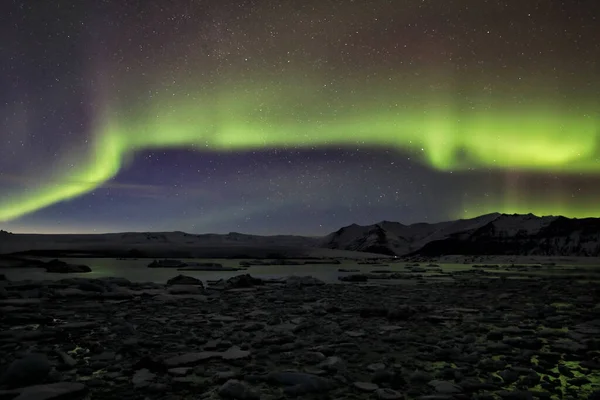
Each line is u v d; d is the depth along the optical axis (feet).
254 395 12.50
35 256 123.24
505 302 36.60
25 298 35.78
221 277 63.10
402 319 26.89
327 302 35.63
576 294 43.75
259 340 19.85
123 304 33.65
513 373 14.74
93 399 12.41
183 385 13.78
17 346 19.08
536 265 122.11
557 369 16.02
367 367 15.83
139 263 99.04
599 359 17.53
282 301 35.86
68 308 30.78
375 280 61.62
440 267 107.65
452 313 29.43
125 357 17.31
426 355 17.61
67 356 16.46
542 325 25.71
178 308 31.58
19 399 11.84
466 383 13.65
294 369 15.57
